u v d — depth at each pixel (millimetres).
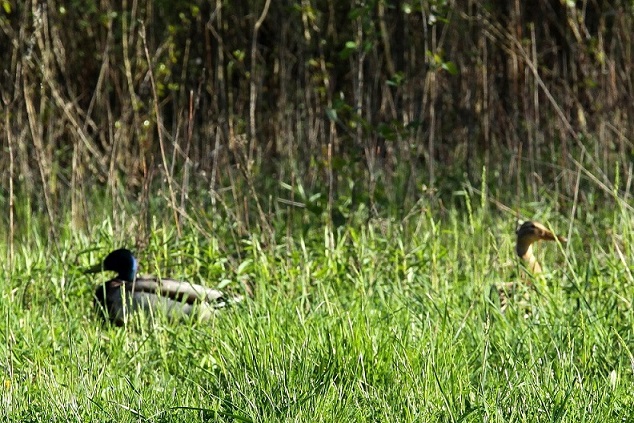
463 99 24375
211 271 15695
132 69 26266
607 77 23625
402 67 25484
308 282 15062
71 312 14805
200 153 24859
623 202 16359
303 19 23938
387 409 9703
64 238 18906
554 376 10727
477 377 11016
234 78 27328
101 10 25766
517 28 22984
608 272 14930
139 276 15570
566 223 19047
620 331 12156
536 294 13852
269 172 23922
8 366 11469
